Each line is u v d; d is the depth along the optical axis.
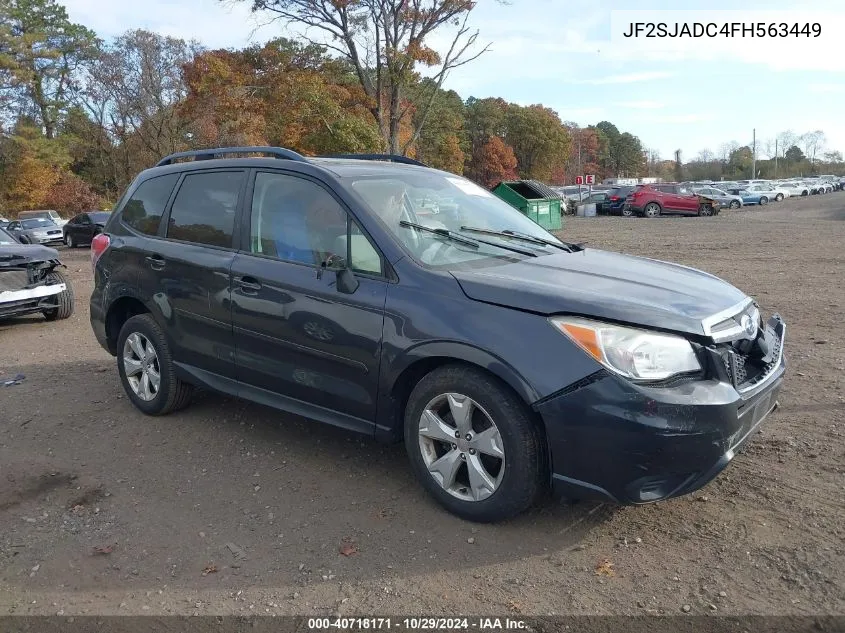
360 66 22.34
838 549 3.21
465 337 3.32
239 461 4.39
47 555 3.38
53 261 9.26
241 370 4.40
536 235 4.52
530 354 3.17
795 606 2.84
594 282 3.53
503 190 25.77
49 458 4.52
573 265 3.87
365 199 3.96
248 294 4.23
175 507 3.83
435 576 3.12
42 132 53.00
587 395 3.06
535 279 3.51
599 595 2.95
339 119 22.22
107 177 59.53
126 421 5.14
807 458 4.18
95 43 53.94
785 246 16.81
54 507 3.86
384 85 23.23
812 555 3.17
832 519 3.47
